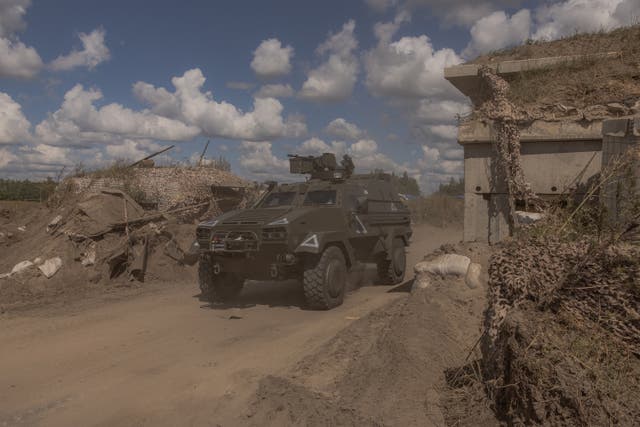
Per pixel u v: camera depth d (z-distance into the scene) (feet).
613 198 13.03
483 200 19.57
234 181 43.91
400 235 30.45
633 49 19.61
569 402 7.64
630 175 12.67
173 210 37.52
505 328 9.06
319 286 21.94
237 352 16.02
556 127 18.11
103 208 30.58
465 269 13.84
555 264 10.16
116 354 16.40
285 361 14.55
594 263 9.63
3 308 23.26
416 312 13.20
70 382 14.06
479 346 11.35
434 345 11.71
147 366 15.14
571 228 12.73
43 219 35.14
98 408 12.32
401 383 10.69
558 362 8.13
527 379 8.18
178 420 11.51
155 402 12.51
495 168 19.30
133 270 29.37
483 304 12.84
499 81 19.83
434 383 10.51
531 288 9.73
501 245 14.61
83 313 22.48
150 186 38.83
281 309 22.85
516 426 8.18
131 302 24.94
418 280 14.60
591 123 17.62
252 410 11.42
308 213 23.22
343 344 14.23
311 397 11.03
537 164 18.67
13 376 14.65
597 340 8.47
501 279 10.43
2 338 18.61
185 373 14.34
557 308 9.28
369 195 28.76
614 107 17.43
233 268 23.80
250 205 27.76
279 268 22.72
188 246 32.04
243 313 22.11
